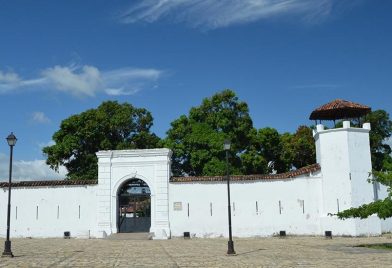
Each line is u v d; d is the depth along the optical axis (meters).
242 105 61.66
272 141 63.81
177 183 45.69
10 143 27.95
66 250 30.20
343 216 31.33
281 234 43.09
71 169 61.91
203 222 44.69
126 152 46.66
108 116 63.53
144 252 28.52
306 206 43.44
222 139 57.69
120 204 48.38
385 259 22.52
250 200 44.53
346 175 42.19
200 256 25.70
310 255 25.23
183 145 59.81
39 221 46.06
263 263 21.62
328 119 46.31
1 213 46.44
